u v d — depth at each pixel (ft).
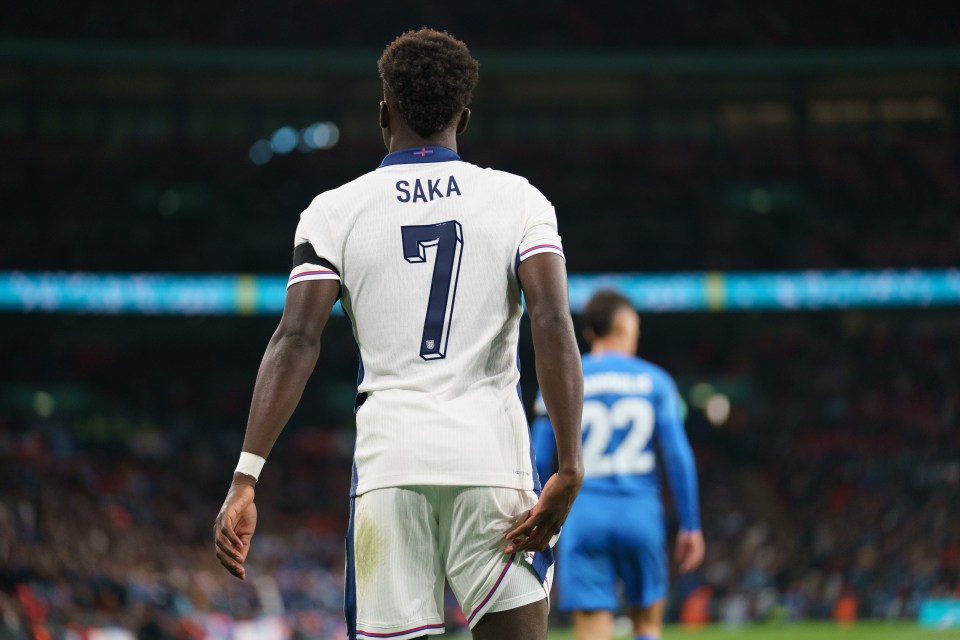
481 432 27.43
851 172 421.59
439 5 423.64
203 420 388.16
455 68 30.30
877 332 408.87
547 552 28.07
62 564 190.49
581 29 424.46
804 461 368.68
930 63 381.19
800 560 288.92
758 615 249.14
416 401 27.53
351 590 27.91
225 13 410.93
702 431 398.83
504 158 422.00
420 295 28.12
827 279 354.54
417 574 27.27
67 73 387.34
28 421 334.03
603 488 61.82
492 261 28.37
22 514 214.69
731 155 426.92
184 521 315.37
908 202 414.00
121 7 401.70
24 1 391.86
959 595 246.88
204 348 402.31
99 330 392.06
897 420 377.91
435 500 27.43
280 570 247.09
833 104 433.89
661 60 386.11
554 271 28.12
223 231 399.85
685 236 407.85
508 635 27.14
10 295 323.16
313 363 28.43
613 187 417.90
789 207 417.28
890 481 340.39
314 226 28.99
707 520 330.75
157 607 182.70
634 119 435.12
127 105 409.90
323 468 372.99
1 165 390.21
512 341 28.99
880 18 427.74
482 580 27.12
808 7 430.61
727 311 408.05
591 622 61.31
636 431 62.59
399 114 30.30
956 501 307.37
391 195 28.96
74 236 382.63
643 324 414.82
